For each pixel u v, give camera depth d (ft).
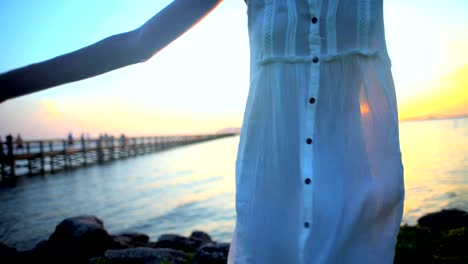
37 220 39.68
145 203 48.39
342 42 3.33
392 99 3.45
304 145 3.33
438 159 68.44
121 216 41.27
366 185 3.31
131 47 2.48
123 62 2.51
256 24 3.46
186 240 24.84
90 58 2.37
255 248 3.34
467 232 14.73
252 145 3.49
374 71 3.40
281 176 3.39
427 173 53.06
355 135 3.37
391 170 3.35
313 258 3.19
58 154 97.30
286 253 3.32
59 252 23.12
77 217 25.96
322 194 3.26
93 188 63.10
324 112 3.38
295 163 3.37
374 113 3.40
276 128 3.40
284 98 3.38
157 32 2.56
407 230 16.47
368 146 3.37
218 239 31.12
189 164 108.27
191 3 2.65
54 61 2.25
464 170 53.01
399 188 3.34
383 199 3.30
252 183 3.44
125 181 72.08
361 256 3.25
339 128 3.37
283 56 3.36
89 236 23.66
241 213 3.43
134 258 17.67
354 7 3.28
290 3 3.31
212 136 405.39
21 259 22.47
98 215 42.04
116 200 51.08
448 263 12.85
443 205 34.14
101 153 121.29
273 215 3.37
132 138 154.10
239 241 3.42
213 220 37.81
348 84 3.37
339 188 3.29
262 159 3.44
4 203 50.34
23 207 47.19
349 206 3.26
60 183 71.10
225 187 60.03
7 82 2.16
